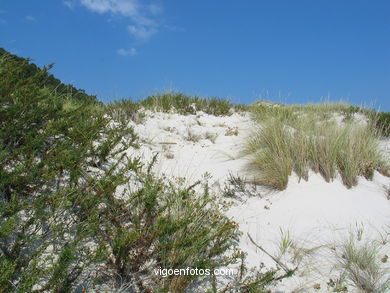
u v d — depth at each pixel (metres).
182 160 5.57
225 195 4.34
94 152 3.71
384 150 6.08
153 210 2.78
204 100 9.34
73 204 2.66
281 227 3.72
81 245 2.44
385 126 7.51
